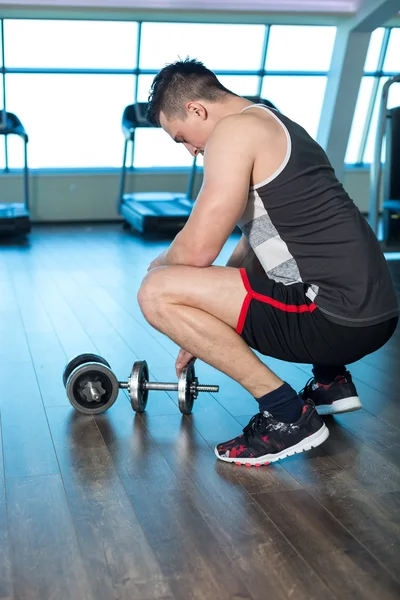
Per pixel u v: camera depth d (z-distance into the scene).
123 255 5.25
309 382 1.99
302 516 1.47
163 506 1.50
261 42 7.39
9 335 2.91
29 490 1.57
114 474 1.66
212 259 1.59
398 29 7.54
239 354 1.62
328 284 1.53
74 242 5.98
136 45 7.12
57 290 3.88
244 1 6.48
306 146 1.53
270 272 1.61
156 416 2.03
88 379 1.99
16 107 7.27
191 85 1.60
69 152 7.59
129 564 1.29
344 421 1.99
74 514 1.46
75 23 6.94
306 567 1.29
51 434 1.89
